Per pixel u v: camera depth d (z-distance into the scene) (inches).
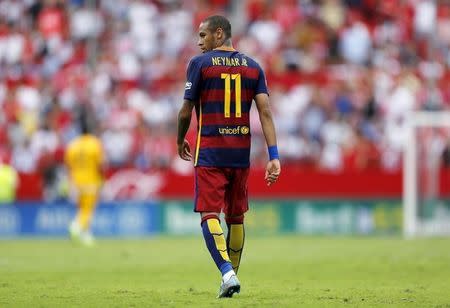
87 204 2566.4
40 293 1215.6
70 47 3772.1
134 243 2586.1
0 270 1692.9
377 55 3841.0
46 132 3393.2
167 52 3784.5
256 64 1117.7
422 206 3011.8
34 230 2970.0
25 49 3769.7
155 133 3368.6
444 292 1240.2
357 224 3107.8
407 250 2244.1
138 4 3897.6
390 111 3570.4
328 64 3796.8
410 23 3954.2
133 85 3585.1
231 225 1146.0
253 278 1515.7
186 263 1877.5
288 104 3476.9
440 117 3014.3
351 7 3961.6
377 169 3312.0
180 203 3016.7
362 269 1697.8
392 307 1047.0
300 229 3078.2
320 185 3085.6
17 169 3376.0
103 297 1151.6
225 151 1095.6
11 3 3873.0
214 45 1119.6
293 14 3917.3
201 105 1103.6
